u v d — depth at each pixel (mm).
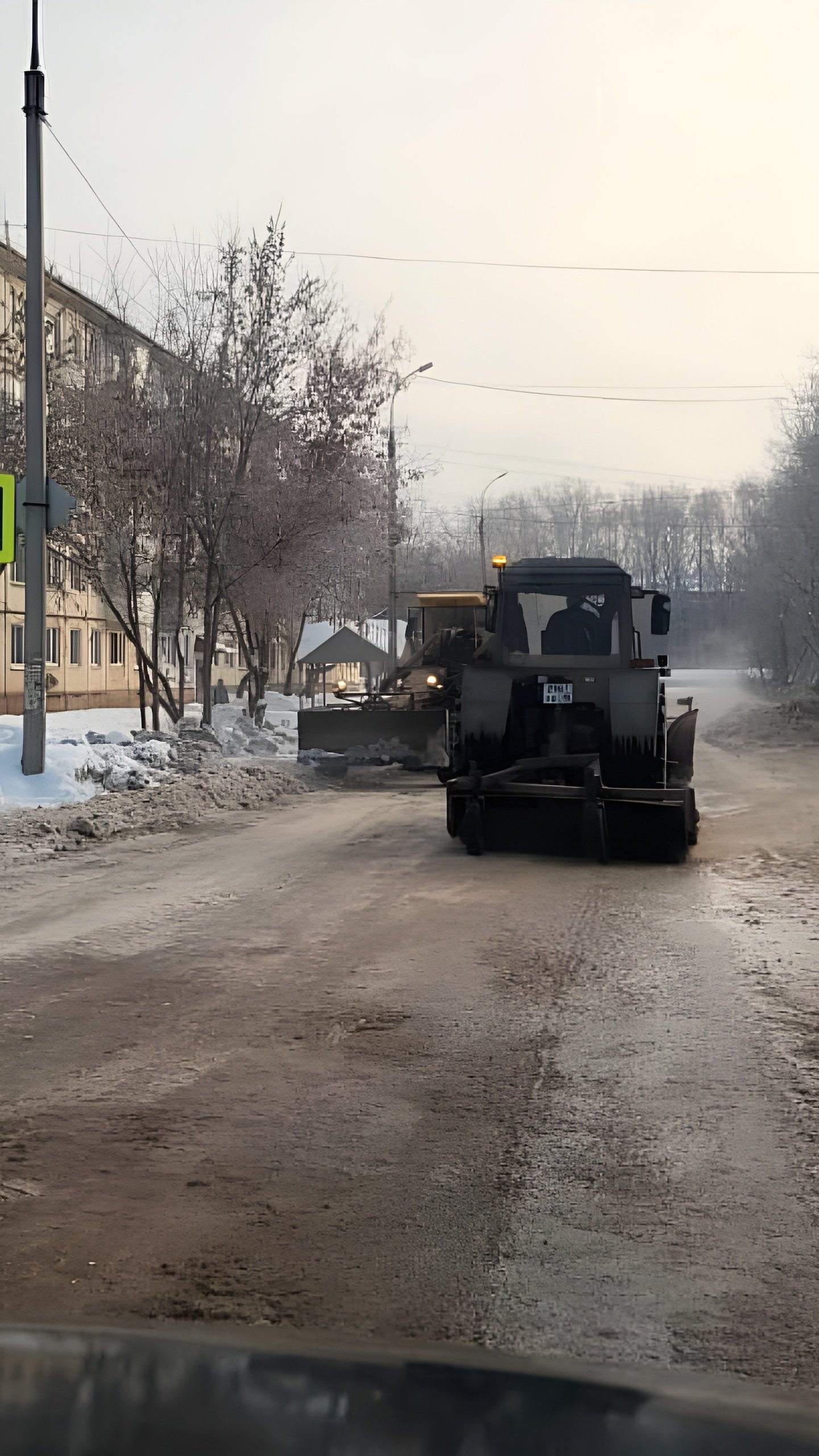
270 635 30266
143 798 15859
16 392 28000
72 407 23844
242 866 11055
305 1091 4758
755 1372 2605
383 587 33656
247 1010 6027
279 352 24391
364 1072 5012
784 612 48312
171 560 25500
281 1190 3738
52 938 7797
